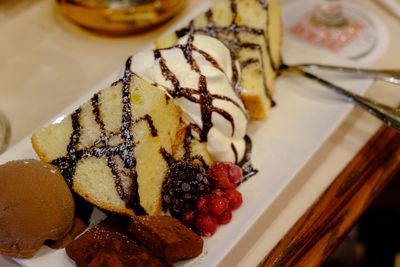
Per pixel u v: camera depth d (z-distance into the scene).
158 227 0.31
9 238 0.31
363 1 0.51
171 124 0.35
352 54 0.46
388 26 0.48
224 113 0.35
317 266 0.34
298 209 0.36
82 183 0.34
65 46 0.47
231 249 0.32
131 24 0.46
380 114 0.38
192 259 0.32
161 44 0.40
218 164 0.34
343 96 0.39
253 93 0.38
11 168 0.32
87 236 0.32
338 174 0.38
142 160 0.33
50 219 0.32
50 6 0.50
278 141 0.38
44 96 0.44
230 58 0.38
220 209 0.32
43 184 0.32
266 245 0.35
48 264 0.32
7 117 0.42
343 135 0.40
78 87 0.44
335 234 0.36
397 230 0.48
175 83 0.35
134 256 0.31
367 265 0.49
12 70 0.45
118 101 0.34
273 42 0.42
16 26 0.49
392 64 0.45
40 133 0.35
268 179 0.35
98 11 0.45
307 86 0.41
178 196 0.33
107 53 0.47
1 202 0.31
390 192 0.46
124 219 0.33
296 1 0.51
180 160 0.35
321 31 0.48
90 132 0.34
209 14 0.41
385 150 0.39
